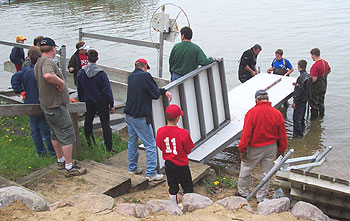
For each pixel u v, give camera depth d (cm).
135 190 605
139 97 611
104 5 3322
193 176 663
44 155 690
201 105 775
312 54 1091
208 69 800
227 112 863
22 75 664
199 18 2638
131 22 2505
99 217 410
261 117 588
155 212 439
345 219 595
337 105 1196
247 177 632
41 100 568
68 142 582
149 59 1722
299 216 446
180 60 768
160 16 967
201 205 462
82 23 2489
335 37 1931
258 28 2219
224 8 3002
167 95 662
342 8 2664
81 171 591
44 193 533
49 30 2297
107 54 1791
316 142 980
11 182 513
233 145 970
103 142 805
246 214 449
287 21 2372
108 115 754
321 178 588
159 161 697
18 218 390
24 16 2833
